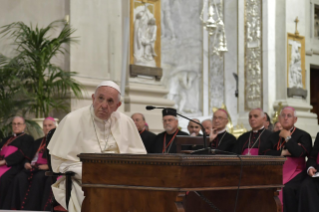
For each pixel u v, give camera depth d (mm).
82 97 11508
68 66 11820
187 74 17531
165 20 18000
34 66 10688
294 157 7652
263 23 15586
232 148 9203
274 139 8164
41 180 9250
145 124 11414
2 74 10547
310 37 17266
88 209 4301
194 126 9938
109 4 12727
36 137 11141
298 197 7223
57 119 10922
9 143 10078
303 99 16016
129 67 13375
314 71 18078
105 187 4180
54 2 12055
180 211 3693
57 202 5789
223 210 5199
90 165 4305
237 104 16062
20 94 10570
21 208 9156
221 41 15258
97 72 12234
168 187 3764
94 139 5914
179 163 3707
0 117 10750
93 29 12258
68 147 5668
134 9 13695
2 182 9555
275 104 15273
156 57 14234
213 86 16984
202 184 3869
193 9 17531
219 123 9219
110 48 12664
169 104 13914
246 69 15906
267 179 4574
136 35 13633
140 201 3969
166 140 9938
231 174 4148
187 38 17641
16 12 11734
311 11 17328
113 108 5797
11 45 11641
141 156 3928
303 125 15359
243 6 16125
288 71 15469
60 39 11219
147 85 13727
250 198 5004
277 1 15609
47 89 10844
